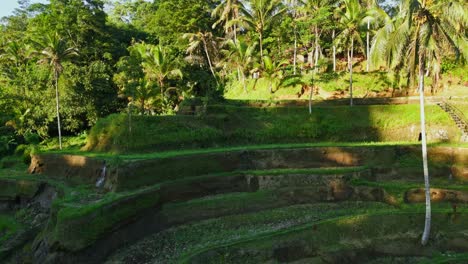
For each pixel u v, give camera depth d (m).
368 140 37.84
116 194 23.66
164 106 47.41
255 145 36.81
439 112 37.03
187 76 54.47
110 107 48.56
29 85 46.34
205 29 60.59
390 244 21.12
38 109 44.62
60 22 49.78
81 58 50.25
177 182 26.42
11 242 22.67
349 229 21.89
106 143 34.66
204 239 22.31
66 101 44.22
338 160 31.84
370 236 21.67
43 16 50.69
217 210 25.41
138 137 33.72
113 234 21.09
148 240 22.41
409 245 21.06
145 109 46.38
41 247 20.31
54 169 32.47
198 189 27.11
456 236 21.23
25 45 51.41
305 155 32.16
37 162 33.91
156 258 20.30
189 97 44.97
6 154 42.88
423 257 20.28
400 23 20.52
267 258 19.88
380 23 42.38
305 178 28.39
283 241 20.75
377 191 26.77
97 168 28.62
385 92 46.38
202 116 38.12
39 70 46.16
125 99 49.34
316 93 47.72
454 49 19.83
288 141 38.09
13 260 20.98
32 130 45.56
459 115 36.81
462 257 18.91
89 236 19.66
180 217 24.61
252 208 25.97
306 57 61.09
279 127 38.97
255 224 24.11
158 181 26.95
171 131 35.38
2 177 31.53
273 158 31.97
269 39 50.62
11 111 48.25
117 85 47.72
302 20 48.03
